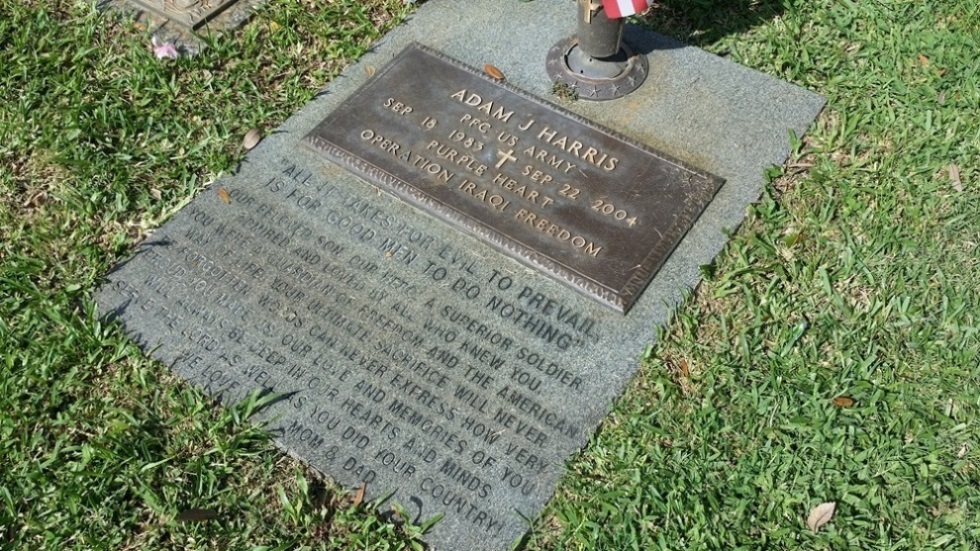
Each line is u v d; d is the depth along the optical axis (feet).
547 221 5.68
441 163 5.92
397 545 4.88
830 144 6.11
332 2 6.96
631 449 5.11
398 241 5.74
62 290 5.68
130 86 6.57
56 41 6.80
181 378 5.38
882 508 4.92
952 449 5.07
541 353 5.35
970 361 5.29
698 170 5.85
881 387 5.23
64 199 6.06
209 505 5.06
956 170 5.97
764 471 5.03
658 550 4.84
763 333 5.45
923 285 5.56
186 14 6.81
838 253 5.70
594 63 6.37
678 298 5.51
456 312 5.49
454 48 6.57
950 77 6.38
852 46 6.61
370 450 5.13
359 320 5.48
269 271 5.66
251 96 6.51
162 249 5.77
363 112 6.17
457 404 5.22
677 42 6.55
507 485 5.01
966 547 4.79
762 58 6.51
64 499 5.04
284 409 5.25
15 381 5.38
